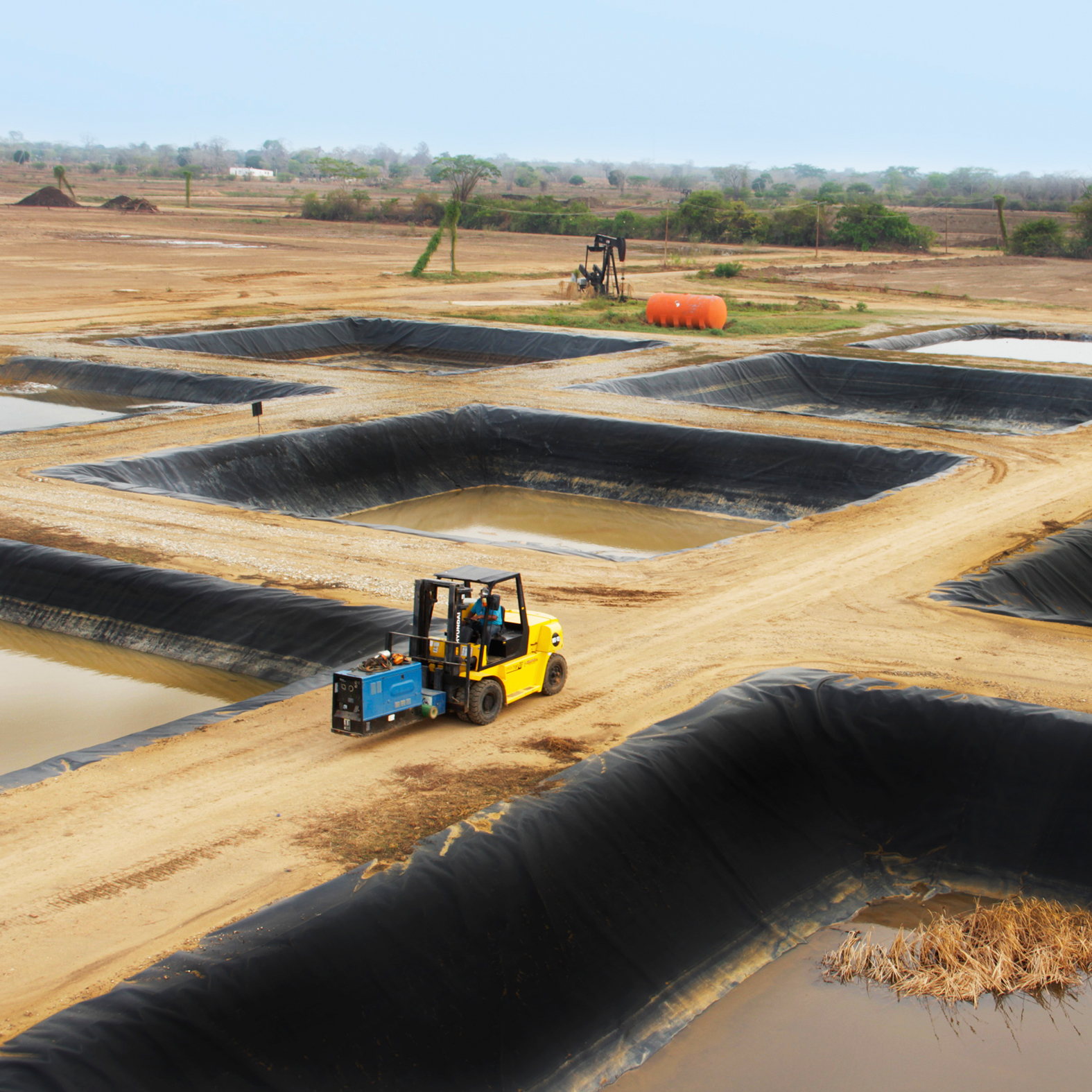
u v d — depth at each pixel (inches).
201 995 414.0
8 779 590.9
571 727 657.0
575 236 5851.4
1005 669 741.9
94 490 1208.8
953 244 5777.6
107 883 490.9
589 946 512.7
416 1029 446.9
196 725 662.5
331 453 1502.2
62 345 2172.7
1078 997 524.1
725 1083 472.4
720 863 585.0
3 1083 363.6
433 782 585.3
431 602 657.0
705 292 3427.7
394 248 4584.2
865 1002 522.0
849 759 668.1
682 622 837.8
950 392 2066.9
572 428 1636.3
